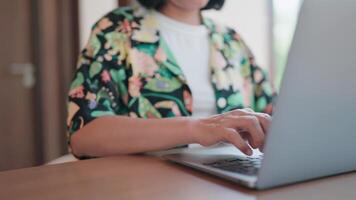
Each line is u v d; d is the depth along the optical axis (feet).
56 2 6.82
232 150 2.23
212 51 3.87
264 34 7.82
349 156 1.57
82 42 6.96
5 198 1.41
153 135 2.26
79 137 2.51
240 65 4.09
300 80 1.25
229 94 3.71
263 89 4.12
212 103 3.60
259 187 1.41
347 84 1.37
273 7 7.76
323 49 1.24
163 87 3.30
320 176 1.54
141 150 2.27
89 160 2.10
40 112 6.79
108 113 2.73
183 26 3.83
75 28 6.97
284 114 1.28
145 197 1.38
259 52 7.69
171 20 3.82
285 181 1.44
